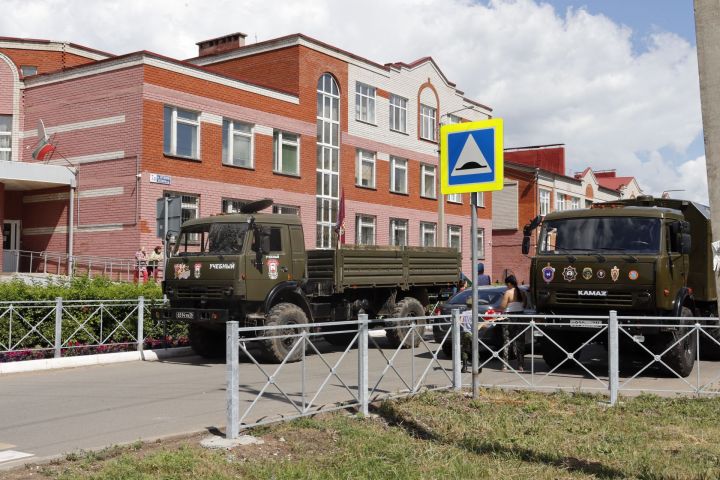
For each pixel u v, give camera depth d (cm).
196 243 1481
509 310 1295
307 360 1470
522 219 4978
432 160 3812
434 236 3819
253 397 1005
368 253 1638
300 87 3011
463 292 1617
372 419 820
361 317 855
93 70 2564
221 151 2686
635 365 1360
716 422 822
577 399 945
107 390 1093
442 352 1455
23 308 1364
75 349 1439
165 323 1538
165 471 596
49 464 633
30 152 2728
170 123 2536
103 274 2473
